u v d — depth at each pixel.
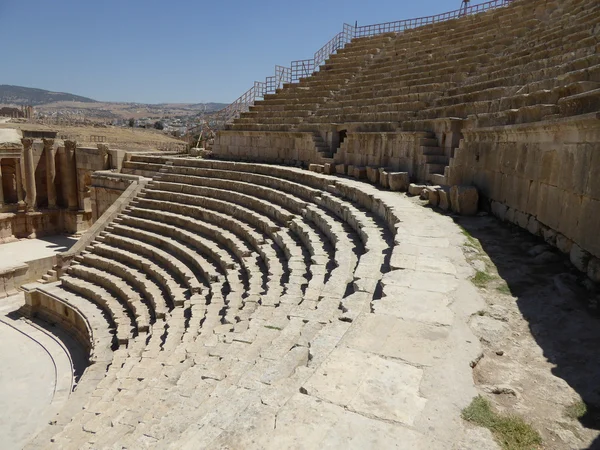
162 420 5.95
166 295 16.45
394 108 20.44
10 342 18.08
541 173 9.23
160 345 12.38
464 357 4.95
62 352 17.22
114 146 46.41
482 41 21.94
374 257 8.91
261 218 17.06
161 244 20.16
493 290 6.98
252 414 4.06
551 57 13.77
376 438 3.70
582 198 7.47
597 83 8.95
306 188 17.56
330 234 12.59
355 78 26.47
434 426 3.86
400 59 25.45
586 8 16.72
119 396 9.25
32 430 12.16
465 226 10.81
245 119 28.98
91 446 7.25
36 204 36.16
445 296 6.43
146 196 25.08
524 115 10.54
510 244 9.30
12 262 27.28
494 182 11.85
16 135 36.31
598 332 5.58
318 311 7.43
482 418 4.01
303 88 28.64
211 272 15.42
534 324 5.88
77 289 19.94
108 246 21.84
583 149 7.48
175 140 80.75
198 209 21.12
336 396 4.23
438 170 15.73
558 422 4.03
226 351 7.93
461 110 15.77
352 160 20.36
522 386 4.58
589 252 7.12
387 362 4.79
